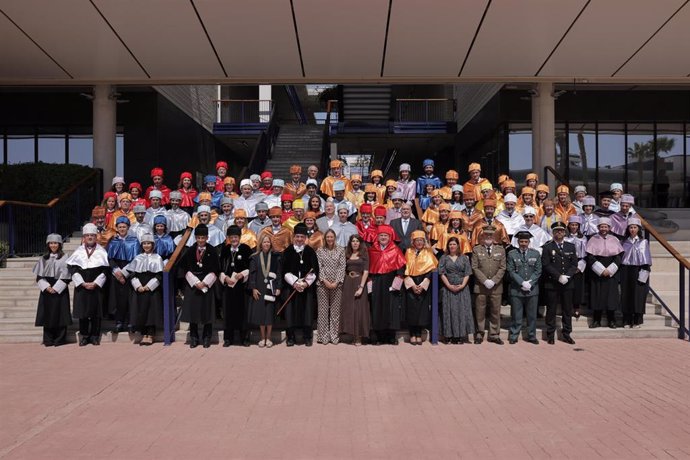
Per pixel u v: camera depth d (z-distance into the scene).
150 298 9.34
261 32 12.29
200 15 11.59
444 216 10.27
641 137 19.41
